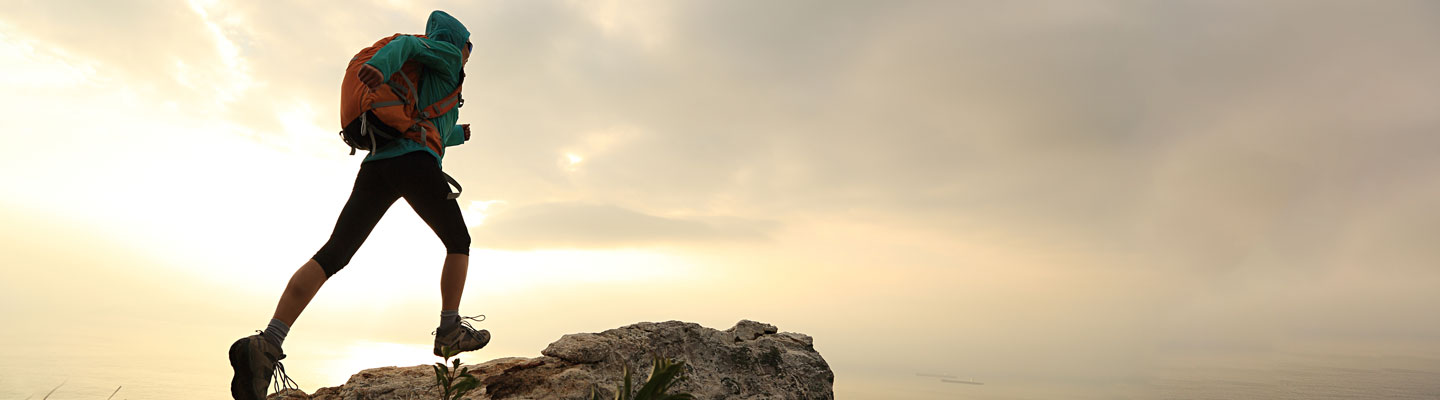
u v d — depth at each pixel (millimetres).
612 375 3023
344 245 2578
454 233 2775
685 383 3127
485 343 2938
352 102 2633
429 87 2750
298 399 3000
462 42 2992
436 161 2783
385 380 3072
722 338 3518
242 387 2275
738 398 3215
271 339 2355
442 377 1820
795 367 3498
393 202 2736
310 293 2465
